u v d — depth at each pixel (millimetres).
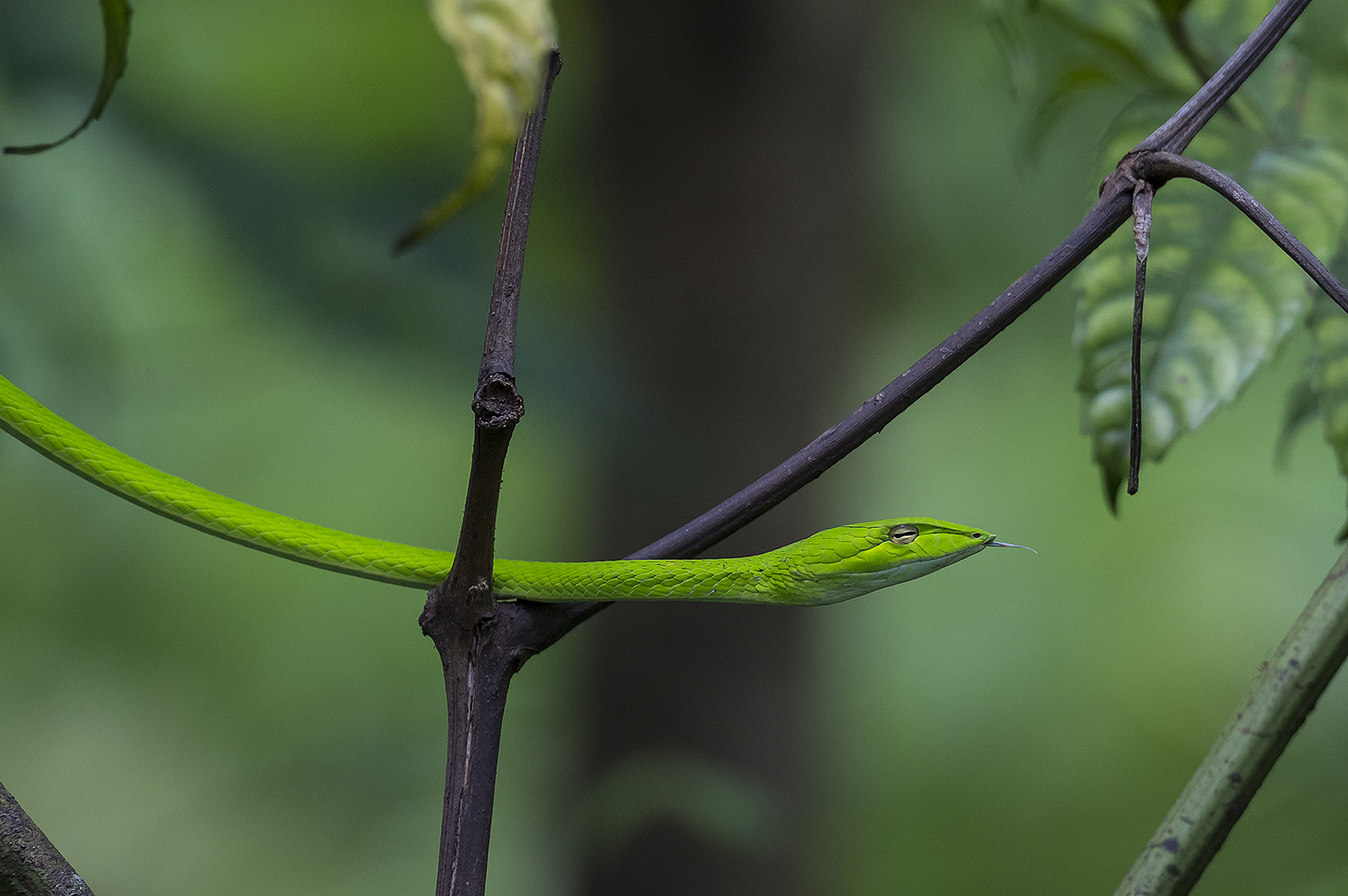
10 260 1714
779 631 2025
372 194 1721
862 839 2719
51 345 1726
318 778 1861
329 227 1706
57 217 1725
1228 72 1518
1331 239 1545
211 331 1780
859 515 2453
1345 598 1513
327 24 2457
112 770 2578
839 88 2074
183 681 2541
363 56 2508
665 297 2033
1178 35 1563
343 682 2695
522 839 2266
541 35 1502
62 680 2357
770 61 2006
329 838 2104
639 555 1523
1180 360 1542
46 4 1709
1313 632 1513
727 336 2023
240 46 2404
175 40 2260
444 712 2025
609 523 2012
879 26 2281
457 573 1517
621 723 2020
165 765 2590
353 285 1702
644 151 2037
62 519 1943
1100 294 1546
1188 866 1513
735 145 2014
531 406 1717
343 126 2510
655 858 1923
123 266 1768
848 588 1628
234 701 2590
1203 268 1546
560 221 2465
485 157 1493
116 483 1601
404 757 1857
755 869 1938
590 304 2184
